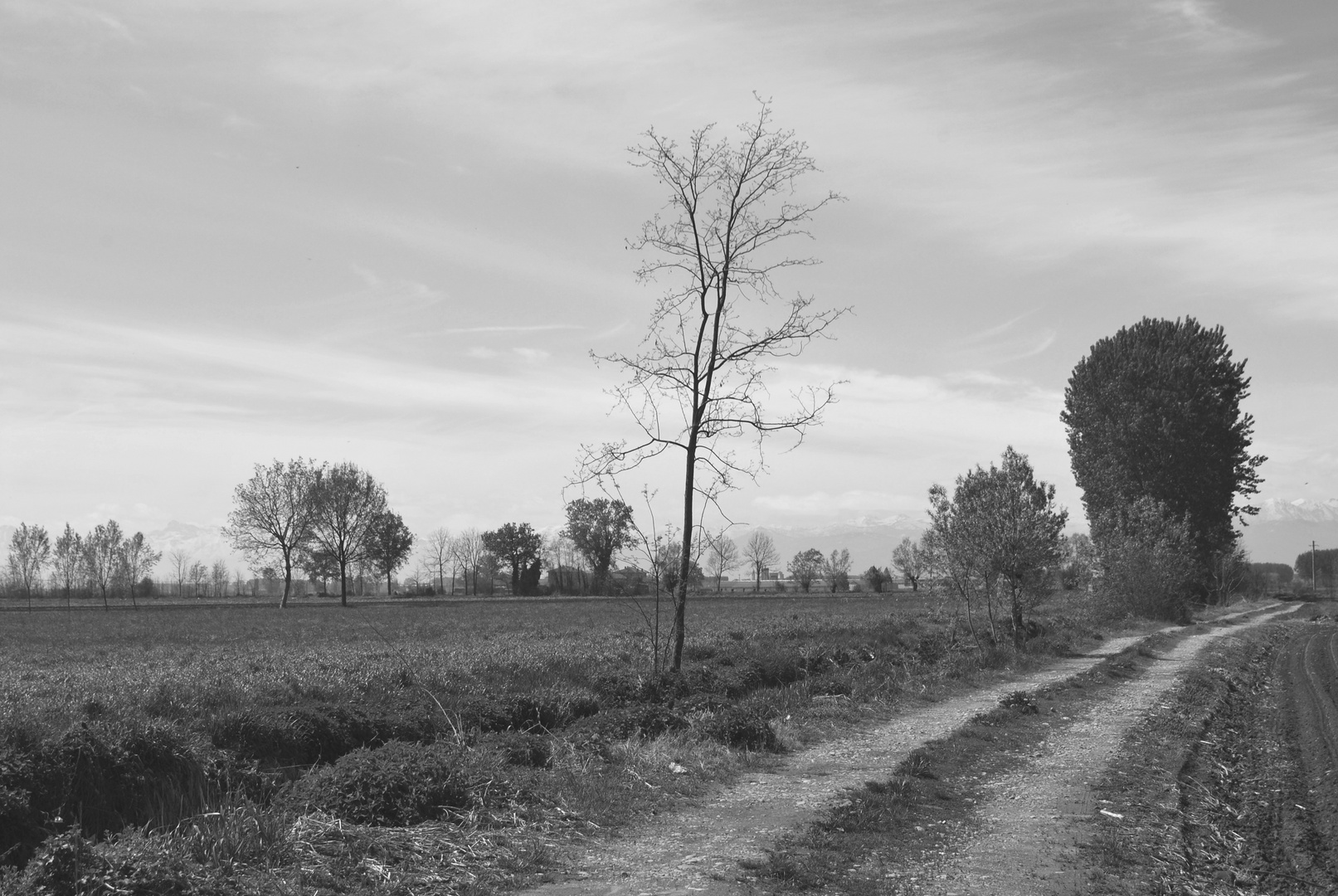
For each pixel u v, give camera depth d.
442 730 15.83
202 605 90.25
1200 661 31.08
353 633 45.97
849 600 88.25
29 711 14.23
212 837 8.91
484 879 8.67
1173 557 55.84
